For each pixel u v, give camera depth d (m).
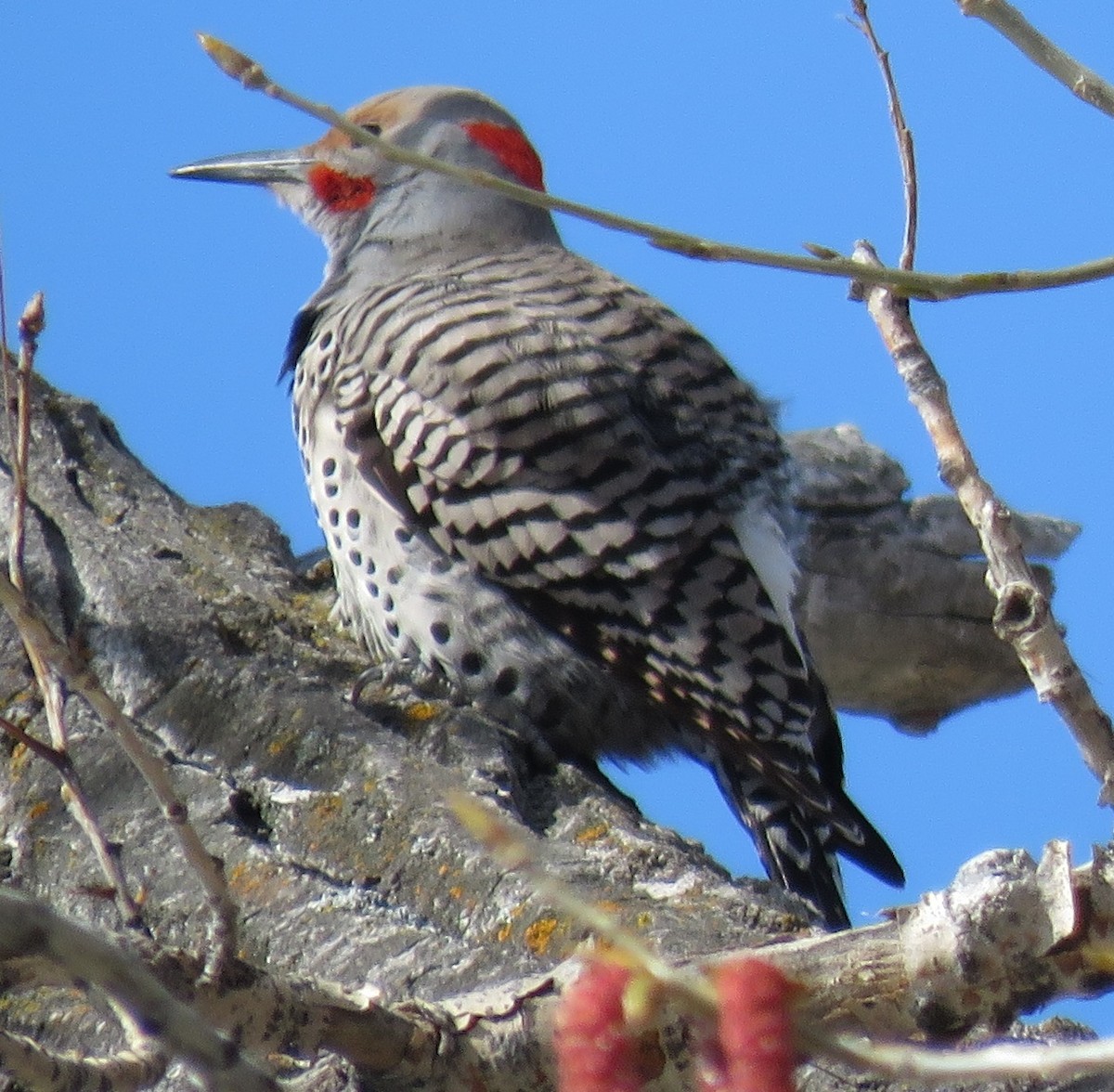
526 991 6.26
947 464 6.94
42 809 9.34
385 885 8.75
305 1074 7.16
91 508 12.01
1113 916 6.12
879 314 7.29
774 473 12.67
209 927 8.43
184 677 10.06
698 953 7.79
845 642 13.66
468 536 12.06
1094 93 6.43
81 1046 7.73
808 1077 7.09
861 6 8.01
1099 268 6.47
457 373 12.34
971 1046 6.71
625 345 12.65
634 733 12.21
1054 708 6.61
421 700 10.43
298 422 12.95
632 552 11.92
